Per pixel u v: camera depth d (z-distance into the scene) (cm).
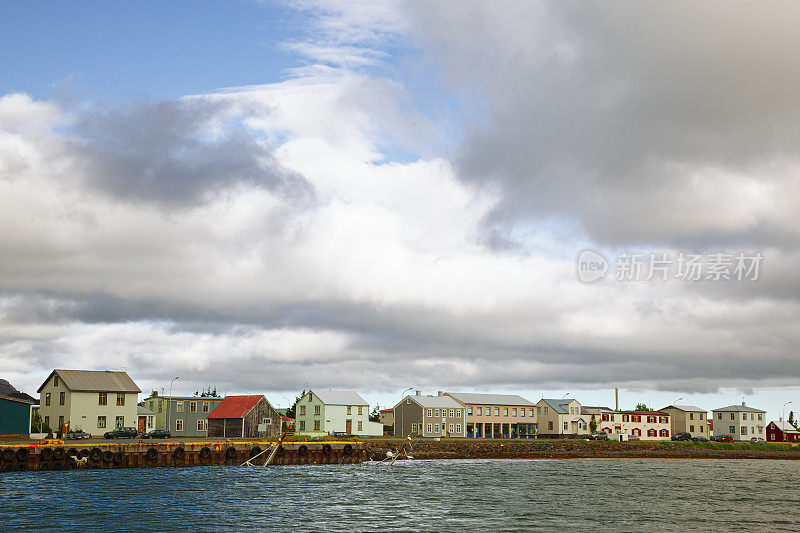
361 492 6725
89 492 6262
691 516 5547
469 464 11031
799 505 6256
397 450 11856
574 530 4906
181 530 4688
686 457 15162
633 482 8231
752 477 9338
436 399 17650
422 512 5556
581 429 19300
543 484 7769
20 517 4975
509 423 18488
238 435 14150
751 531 4947
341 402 16238
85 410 12275
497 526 5012
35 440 10725
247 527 4844
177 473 8200
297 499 6144
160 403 14662
